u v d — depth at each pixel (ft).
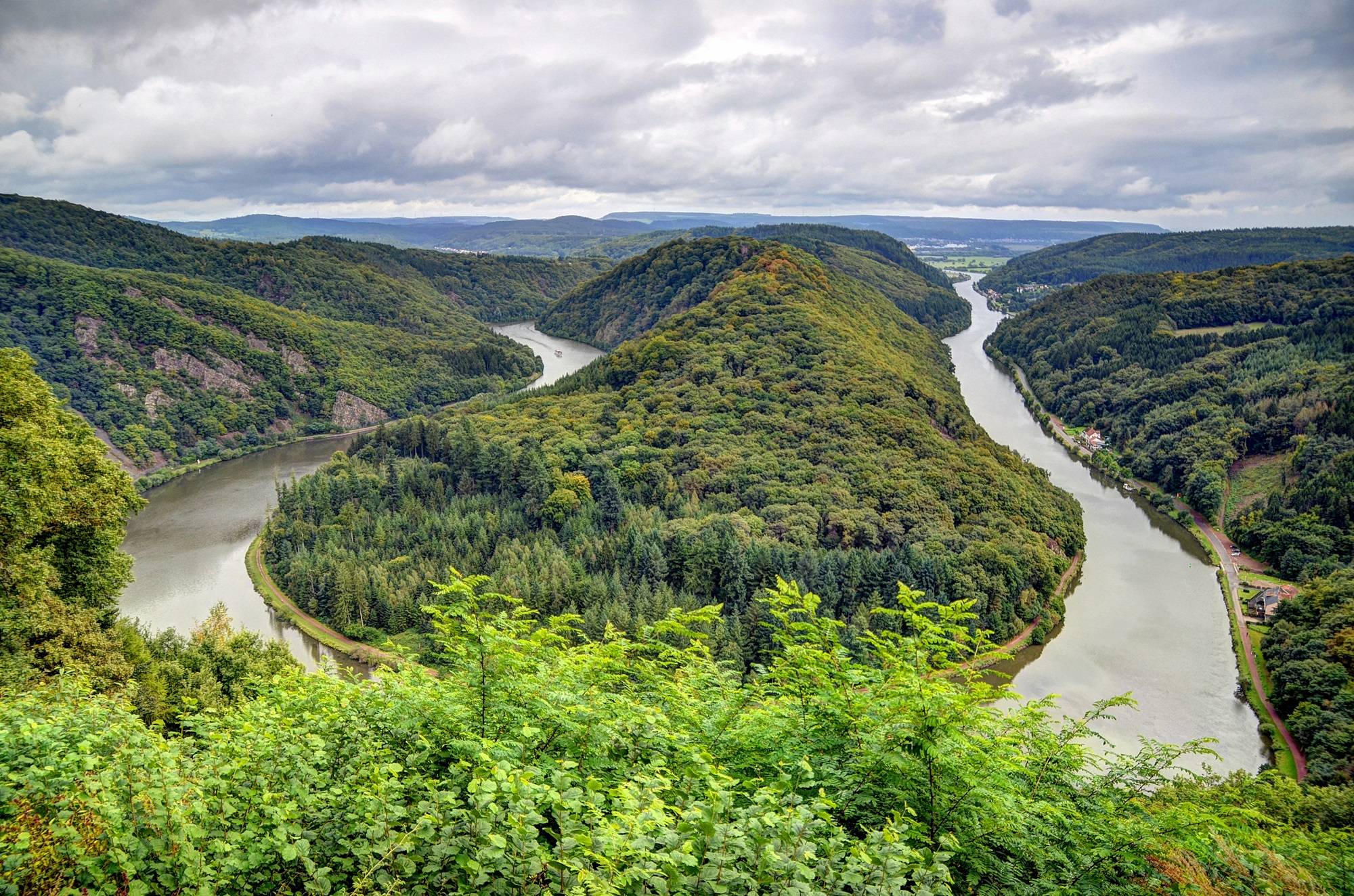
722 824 28.17
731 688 48.93
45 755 34.88
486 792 28.50
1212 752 44.93
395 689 44.57
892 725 38.78
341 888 29.86
